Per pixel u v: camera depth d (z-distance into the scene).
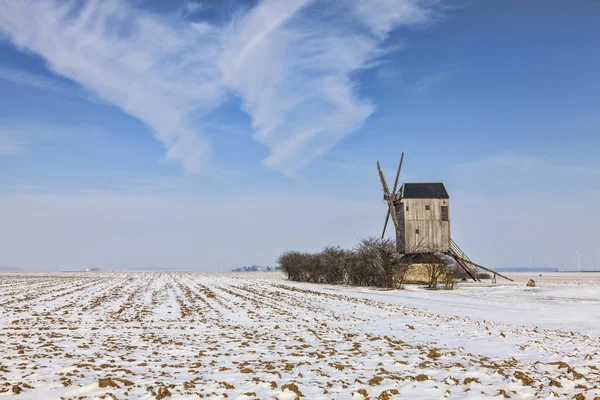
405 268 60.91
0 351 16.69
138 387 11.72
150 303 38.28
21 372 13.27
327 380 12.70
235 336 21.03
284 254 92.00
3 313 29.36
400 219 73.44
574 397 10.70
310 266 77.44
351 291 54.31
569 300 43.28
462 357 16.08
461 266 73.88
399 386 12.01
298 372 13.72
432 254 67.12
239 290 55.16
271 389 11.71
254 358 15.97
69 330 22.53
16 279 88.31
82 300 39.81
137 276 115.38
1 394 10.94
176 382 12.36
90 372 13.42
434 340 20.09
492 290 56.44
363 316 28.95
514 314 31.89
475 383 12.17
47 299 40.31
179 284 71.19
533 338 20.56
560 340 20.11
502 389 11.52
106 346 18.16
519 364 15.03
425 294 49.75
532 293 51.94
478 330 22.92
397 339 20.33
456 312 32.69
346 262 68.94
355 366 14.62
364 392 11.12
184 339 20.20
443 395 11.10
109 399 10.55
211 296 45.06
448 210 72.12
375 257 61.62
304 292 51.06
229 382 12.40
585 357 15.67
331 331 22.39
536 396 11.02
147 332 22.20
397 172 76.50
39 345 18.20
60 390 11.35
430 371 13.77
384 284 60.75
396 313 30.56
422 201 71.88
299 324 25.14
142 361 15.21
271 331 22.59
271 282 79.25
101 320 26.61
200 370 13.97
